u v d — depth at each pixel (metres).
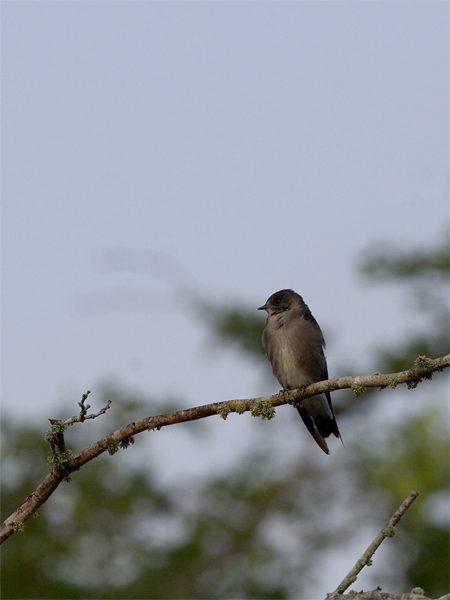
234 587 15.45
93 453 7.27
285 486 16.84
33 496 7.16
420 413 13.98
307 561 15.76
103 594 15.05
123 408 15.14
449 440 13.52
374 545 6.41
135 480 16.11
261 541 16.12
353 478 15.84
